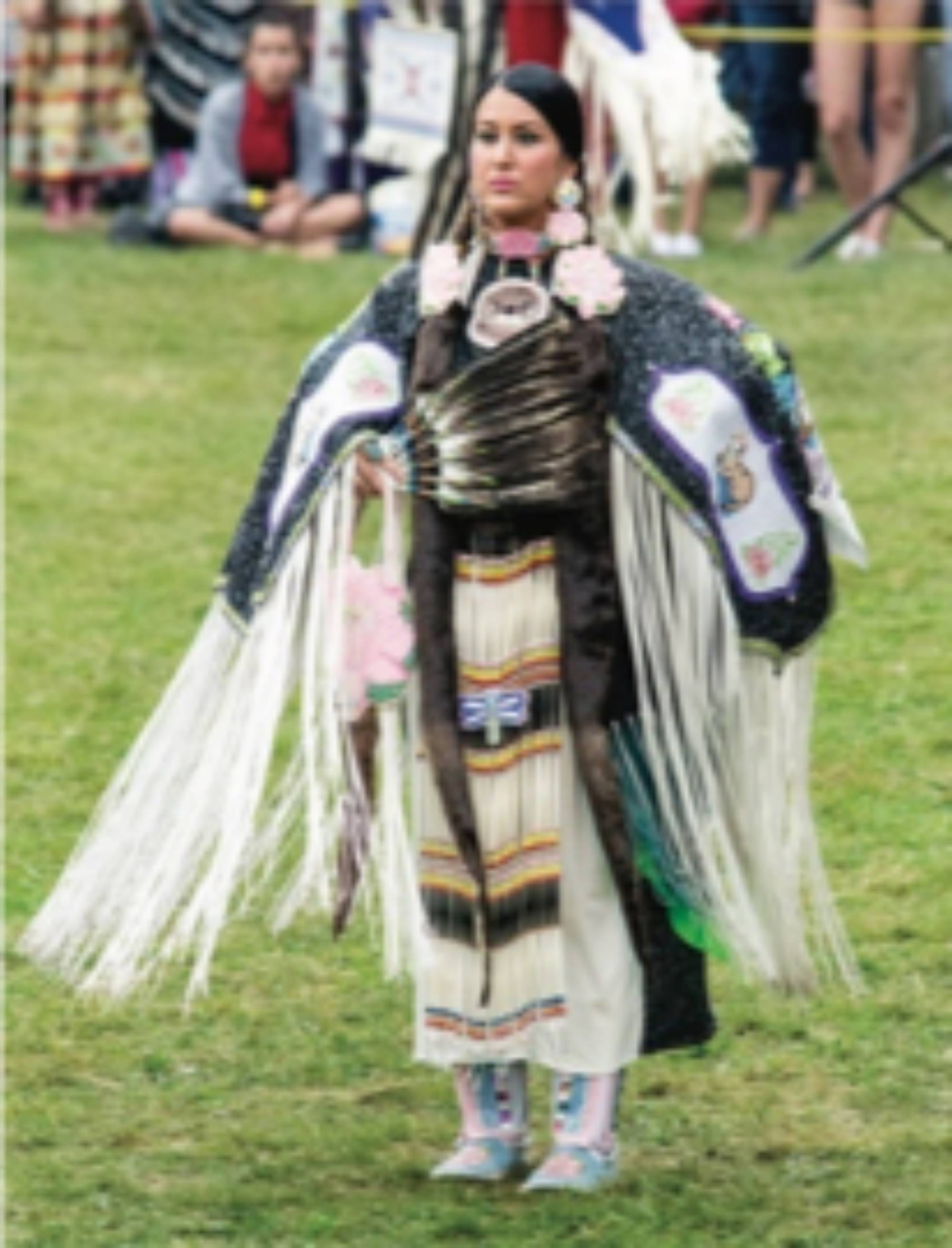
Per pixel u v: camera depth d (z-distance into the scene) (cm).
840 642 1756
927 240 2983
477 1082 1120
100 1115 1205
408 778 1274
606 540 1077
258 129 2950
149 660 1794
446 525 1084
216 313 2662
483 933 1078
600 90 2180
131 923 1109
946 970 1321
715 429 1078
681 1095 1205
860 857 1455
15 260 2880
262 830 1280
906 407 2248
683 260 2833
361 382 1100
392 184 2947
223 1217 1094
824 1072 1223
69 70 3050
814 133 3272
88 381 2427
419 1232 1069
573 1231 1066
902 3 2833
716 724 1097
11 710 1711
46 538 2028
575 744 1075
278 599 1098
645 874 1102
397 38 2312
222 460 2214
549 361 1074
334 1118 1196
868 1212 1080
